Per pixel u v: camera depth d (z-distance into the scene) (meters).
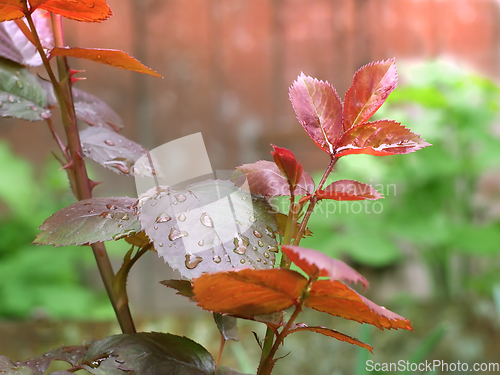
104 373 0.33
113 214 0.32
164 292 1.76
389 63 0.34
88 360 0.33
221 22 1.89
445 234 1.45
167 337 0.35
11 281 1.59
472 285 1.60
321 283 0.29
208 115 1.90
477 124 1.52
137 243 0.37
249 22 1.91
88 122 0.42
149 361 0.33
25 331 0.77
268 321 0.31
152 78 1.85
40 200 1.79
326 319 0.85
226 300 0.30
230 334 0.37
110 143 0.40
